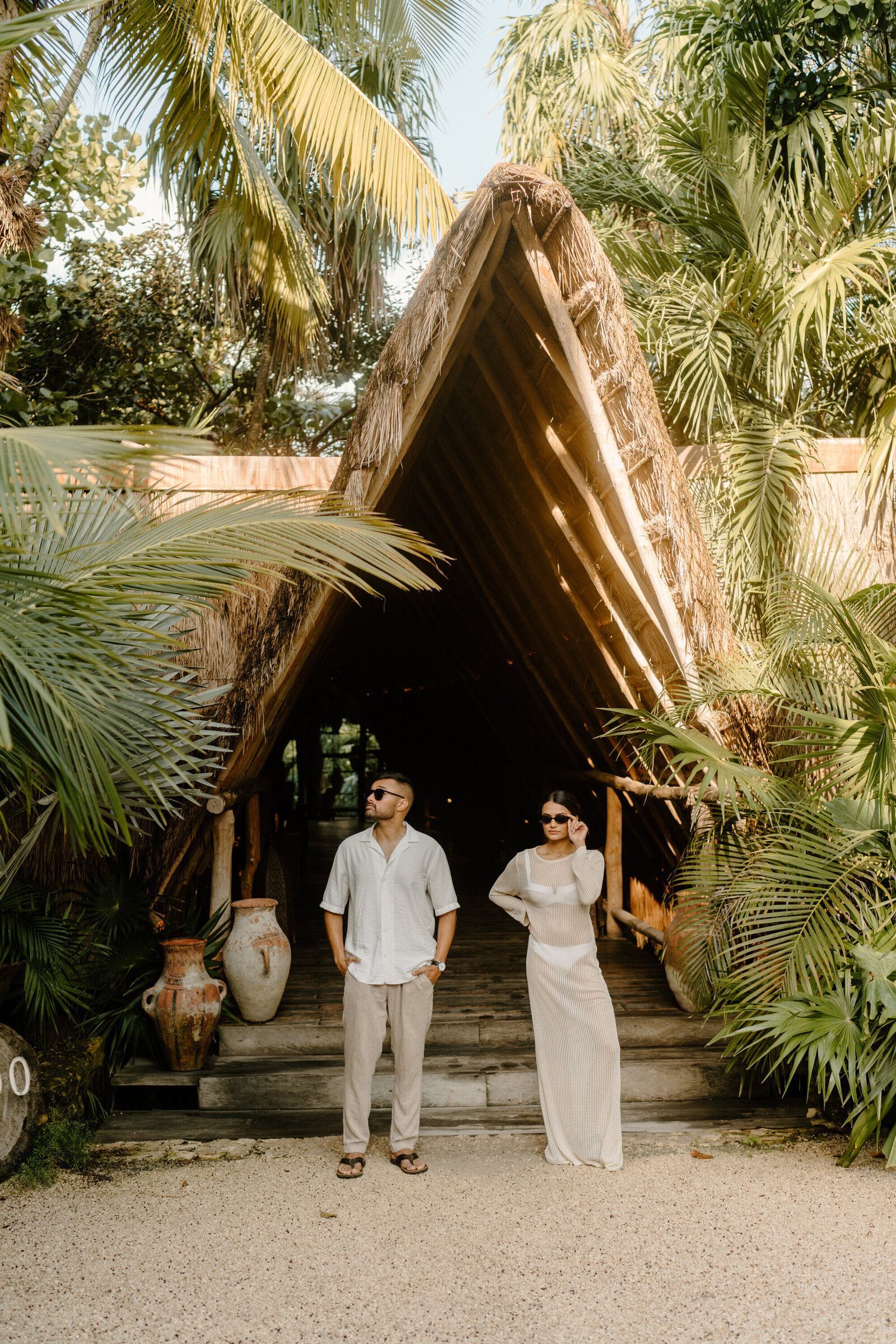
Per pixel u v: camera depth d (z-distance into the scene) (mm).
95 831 3086
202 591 3154
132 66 6246
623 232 7562
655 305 6199
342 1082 4652
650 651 5012
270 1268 3055
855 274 5836
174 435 2480
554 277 4230
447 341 4191
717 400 5750
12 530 2512
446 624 9148
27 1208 3500
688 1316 2770
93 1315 2783
